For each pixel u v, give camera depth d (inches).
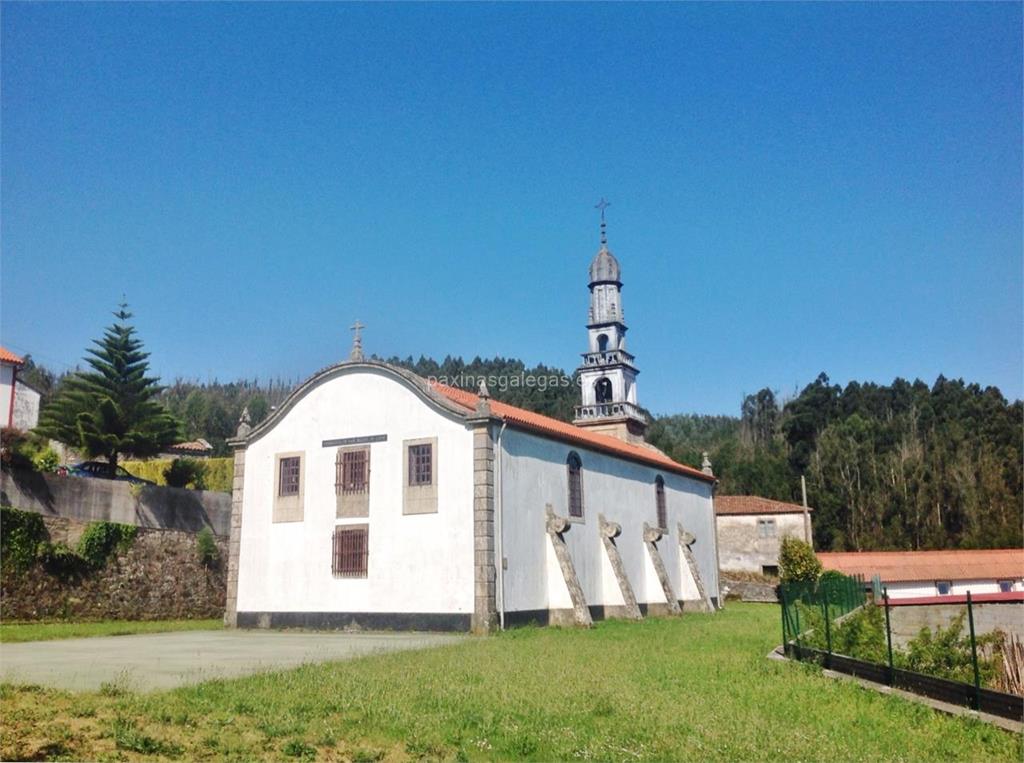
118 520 1322.6
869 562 2041.1
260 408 5334.6
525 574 1153.4
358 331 1270.9
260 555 1263.5
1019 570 2000.5
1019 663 669.3
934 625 936.9
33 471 1198.9
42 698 448.8
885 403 3909.9
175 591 1355.8
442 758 379.9
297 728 414.0
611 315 2009.1
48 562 1162.6
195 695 490.6
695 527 1797.5
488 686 552.1
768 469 3371.1
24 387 2003.0
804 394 3919.8
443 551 1111.0
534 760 381.1
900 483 3046.3
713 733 425.7
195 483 1736.0
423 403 1170.0
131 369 1738.4
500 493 1127.6
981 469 2938.0
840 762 378.6
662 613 1483.8
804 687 579.2
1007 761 394.0
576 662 706.2
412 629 1108.5
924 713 491.2
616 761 375.2
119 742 367.9
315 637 1021.2
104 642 924.6
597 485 1390.3
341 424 1237.1
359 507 1191.6
